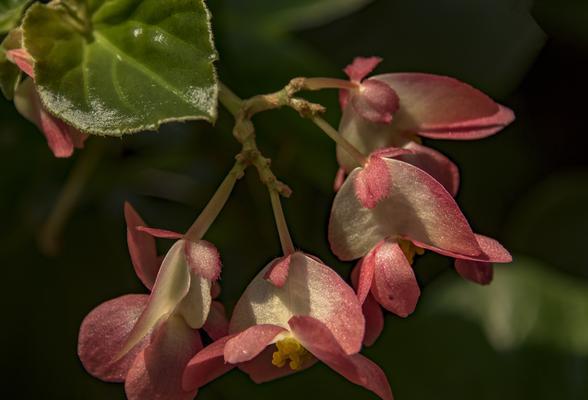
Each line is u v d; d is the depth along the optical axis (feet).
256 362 1.13
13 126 1.36
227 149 1.37
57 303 1.38
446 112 1.15
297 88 1.13
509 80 1.38
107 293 1.39
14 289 1.38
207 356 1.07
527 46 1.38
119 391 1.37
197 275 1.09
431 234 1.11
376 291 1.11
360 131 1.15
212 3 1.34
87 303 1.39
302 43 1.38
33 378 1.37
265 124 1.34
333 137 1.13
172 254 1.09
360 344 1.06
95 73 1.11
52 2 1.13
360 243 1.12
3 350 1.37
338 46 1.39
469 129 1.16
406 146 1.15
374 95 1.14
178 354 1.09
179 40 1.10
